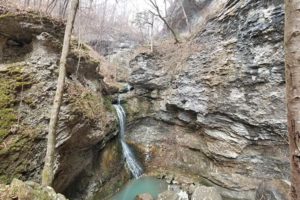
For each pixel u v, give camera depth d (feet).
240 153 33.37
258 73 29.86
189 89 40.78
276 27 27.30
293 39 5.32
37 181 20.33
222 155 35.47
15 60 23.61
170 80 46.60
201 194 30.07
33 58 23.68
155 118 49.42
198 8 67.82
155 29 88.07
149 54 50.70
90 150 31.94
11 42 23.98
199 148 40.42
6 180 17.92
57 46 25.91
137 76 51.06
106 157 37.11
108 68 69.15
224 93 34.47
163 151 46.01
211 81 36.42
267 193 26.18
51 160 18.74
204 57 38.75
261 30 28.89
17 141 19.39
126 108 49.98
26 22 23.38
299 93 5.24
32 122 21.15
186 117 42.50
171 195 31.07
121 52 85.51
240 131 32.96
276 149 29.76
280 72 27.55
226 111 34.19
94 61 35.88
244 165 33.04
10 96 20.18
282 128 28.07
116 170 38.22
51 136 18.94
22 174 19.31
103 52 87.66
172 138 46.16
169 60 48.62
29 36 24.41
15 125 19.69
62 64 19.92
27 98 21.43
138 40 92.27
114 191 35.06
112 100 48.88
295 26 5.29
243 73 31.71
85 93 31.32
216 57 36.27
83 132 27.96
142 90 51.42
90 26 76.95
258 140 31.22
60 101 19.61
